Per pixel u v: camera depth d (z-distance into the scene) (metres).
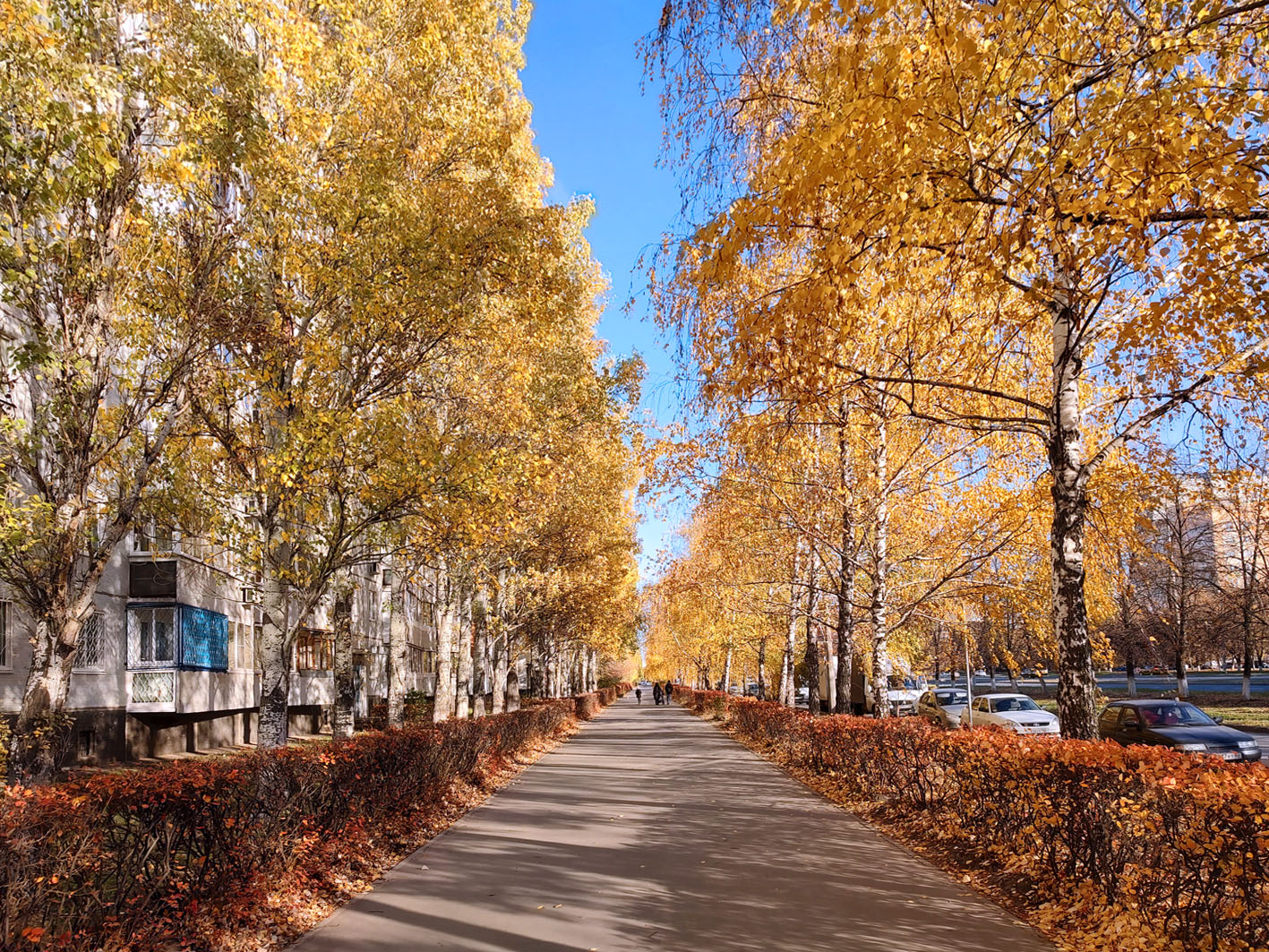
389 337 12.01
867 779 13.66
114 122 9.53
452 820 12.52
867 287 8.85
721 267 6.71
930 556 15.83
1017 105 6.48
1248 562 36.62
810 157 5.93
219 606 24.44
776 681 54.09
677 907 7.52
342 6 11.65
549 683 57.19
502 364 17.36
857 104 5.54
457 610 25.30
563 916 7.26
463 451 11.98
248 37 11.50
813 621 22.89
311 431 10.48
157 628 21.47
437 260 11.77
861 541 16.89
